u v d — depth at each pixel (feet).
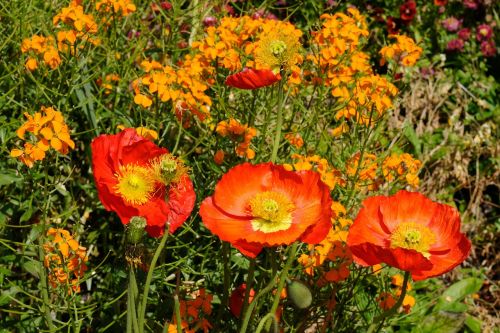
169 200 3.11
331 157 3.93
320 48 4.01
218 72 3.94
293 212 3.12
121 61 4.06
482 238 4.91
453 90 5.78
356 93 3.79
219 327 3.64
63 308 3.45
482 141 5.29
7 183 3.63
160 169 3.05
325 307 3.73
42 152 3.26
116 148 3.13
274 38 3.27
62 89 3.79
